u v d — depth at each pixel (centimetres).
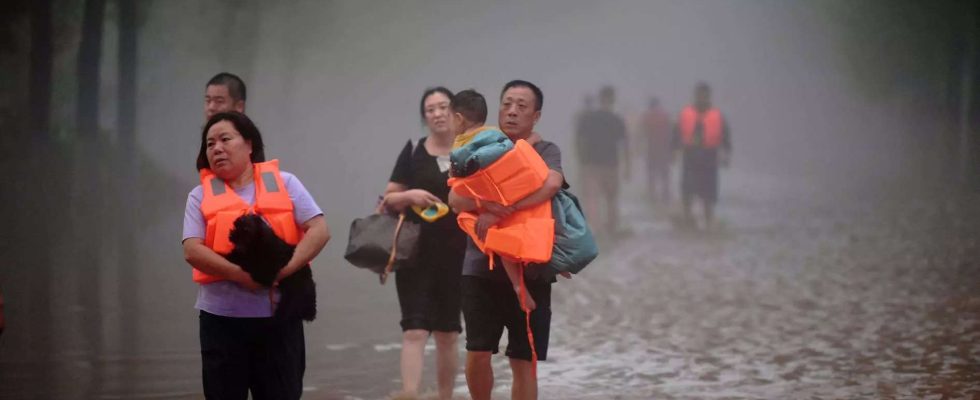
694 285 2069
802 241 2762
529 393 976
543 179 923
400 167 1177
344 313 1753
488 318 980
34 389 1201
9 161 3253
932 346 1397
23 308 1734
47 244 2564
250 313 834
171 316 1688
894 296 1817
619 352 1437
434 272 1150
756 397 1159
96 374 1277
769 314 1709
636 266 2369
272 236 823
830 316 1659
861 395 1153
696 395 1176
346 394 1190
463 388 1225
